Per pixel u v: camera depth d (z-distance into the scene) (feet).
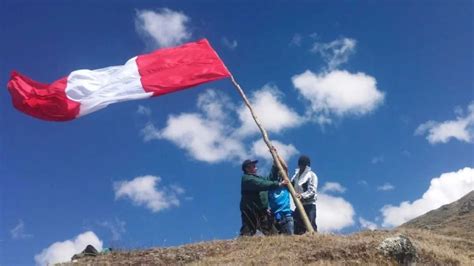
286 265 35.35
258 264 36.14
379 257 36.04
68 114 43.80
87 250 43.98
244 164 43.04
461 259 37.96
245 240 41.70
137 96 44.68
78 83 43.88
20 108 43.52
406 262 35.94
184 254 40.37
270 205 43.11
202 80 45.57
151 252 41.78
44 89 43.52
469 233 53.57
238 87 45.42
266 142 43.11
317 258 36.63
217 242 42.52
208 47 46.93
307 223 40.88
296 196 41.24
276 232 42.65
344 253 36.78
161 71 45.42
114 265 39.29
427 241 41.86
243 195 42.80
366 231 44.04
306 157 43.65
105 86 44.45
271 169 43.73
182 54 46.29
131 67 45.32
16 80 43.29
